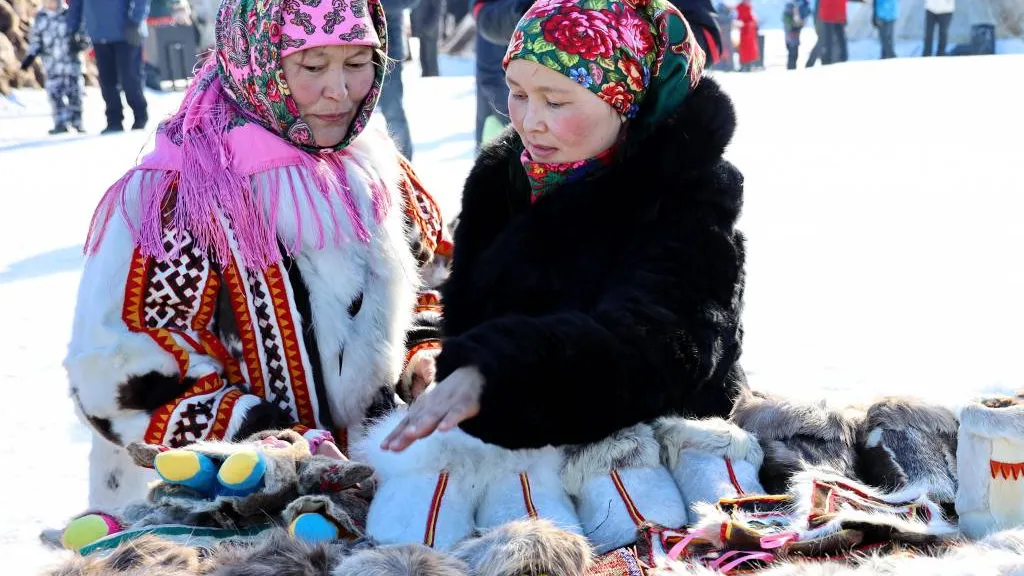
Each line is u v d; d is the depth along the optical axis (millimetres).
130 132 16906
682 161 2311
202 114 2793
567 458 2281
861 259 7195
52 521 3777
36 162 13695
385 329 2869
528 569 1933
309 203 2730
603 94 2354
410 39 27875
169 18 23562
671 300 2201
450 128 15227
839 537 2072
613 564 2076
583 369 2043
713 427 2340
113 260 2688
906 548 2090
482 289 2535
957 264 6945
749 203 9234
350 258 2787
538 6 2408
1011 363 4980
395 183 3002
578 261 2387
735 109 2389
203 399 2652
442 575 1904
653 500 2240
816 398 2576
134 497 2916
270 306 2734
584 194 2400
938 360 5094
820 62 27688
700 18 4902
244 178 2721
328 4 2723
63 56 17484
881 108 15086
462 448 2260
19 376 5453
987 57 20719
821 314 5980
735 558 2096
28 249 8414
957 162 10828
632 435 2285
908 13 29328
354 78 2814
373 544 2182
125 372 2656
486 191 2707
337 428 2842
